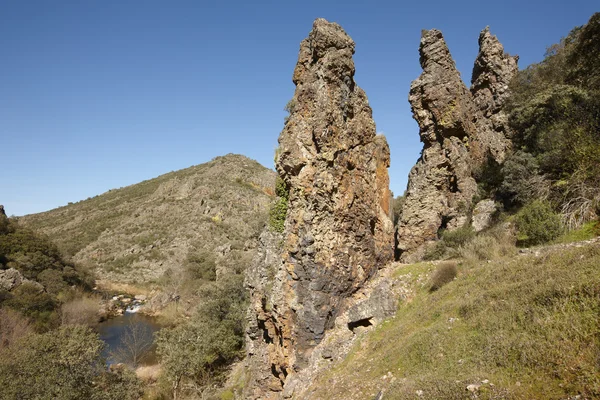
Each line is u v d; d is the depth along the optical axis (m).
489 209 22.09
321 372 13.52
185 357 27.83
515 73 30.27
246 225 96.50
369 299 15.77
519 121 23.80
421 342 10.46
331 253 15.88
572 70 22.42
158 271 80.06
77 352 22.80
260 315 17.84
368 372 11.24
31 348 22.05
